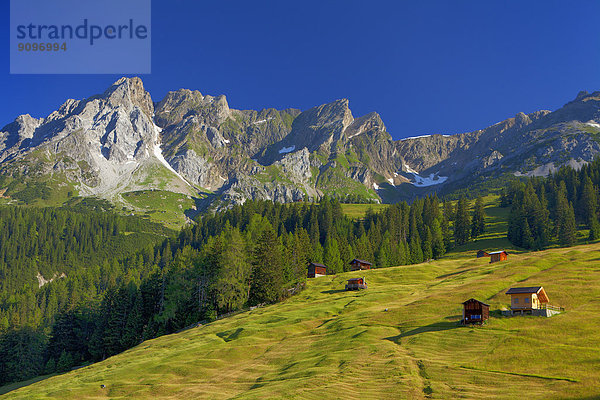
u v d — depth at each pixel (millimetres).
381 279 124188
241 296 114562
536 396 38844
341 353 59125
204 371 63125
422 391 43562
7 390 93875
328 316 84938
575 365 44625
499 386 42688
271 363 62062
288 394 45812
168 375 63094
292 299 111750
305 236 169625
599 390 37594
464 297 79625
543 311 63969
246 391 52156
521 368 46375
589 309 64375
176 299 117125
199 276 120625
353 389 45750
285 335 76062
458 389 43094
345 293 108000
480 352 53406
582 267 92188
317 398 44094
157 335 113562
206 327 96375
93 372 73438
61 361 121250
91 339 126562
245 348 70625
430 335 61875
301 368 56312
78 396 59188
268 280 114562
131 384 61375
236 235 122062
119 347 118812
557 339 53125
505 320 64375
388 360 53688
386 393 43781
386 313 77312
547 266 101750
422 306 77812
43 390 67000
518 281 89250
